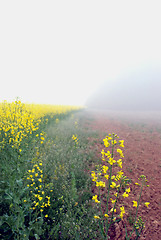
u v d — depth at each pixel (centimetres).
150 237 276
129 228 293
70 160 491
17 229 215
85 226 272
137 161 619
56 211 284
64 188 343
